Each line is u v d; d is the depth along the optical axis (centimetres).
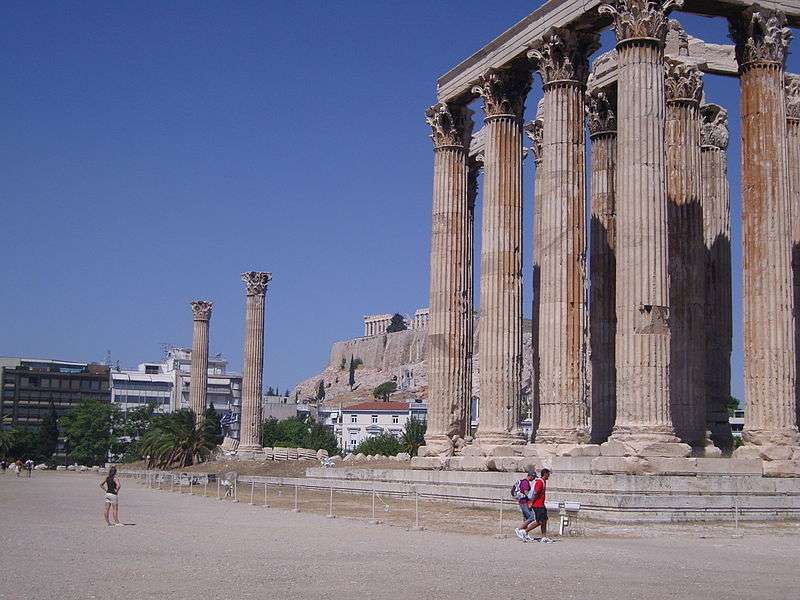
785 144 3700
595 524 3011
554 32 3978
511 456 4006
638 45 3516
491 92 4425
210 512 4238
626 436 3319
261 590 1758
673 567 2070
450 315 4822
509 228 4331
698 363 3934
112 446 19462
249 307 10188
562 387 3791
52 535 3017
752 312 3600
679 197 4059
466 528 3084
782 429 3494
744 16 3747
